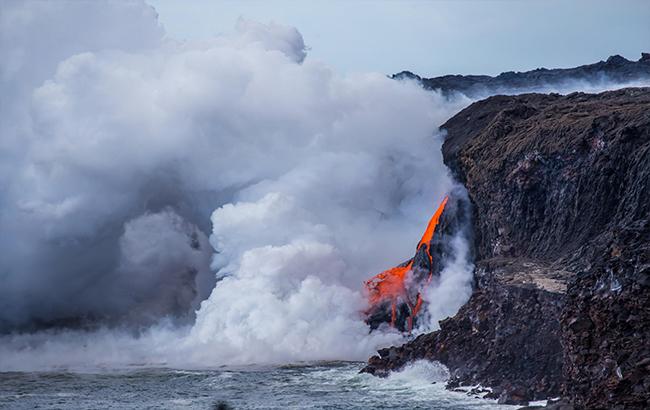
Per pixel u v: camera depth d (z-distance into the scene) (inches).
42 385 4392.2
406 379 4018.2
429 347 4082.2
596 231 4188.0
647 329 2935.5
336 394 3816.4
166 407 3722.9
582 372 3024.1
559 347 3521.2
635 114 4298.7
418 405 3469.5
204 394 4001.0
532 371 3570.4
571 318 3120.1
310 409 3506.4
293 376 4360.2
